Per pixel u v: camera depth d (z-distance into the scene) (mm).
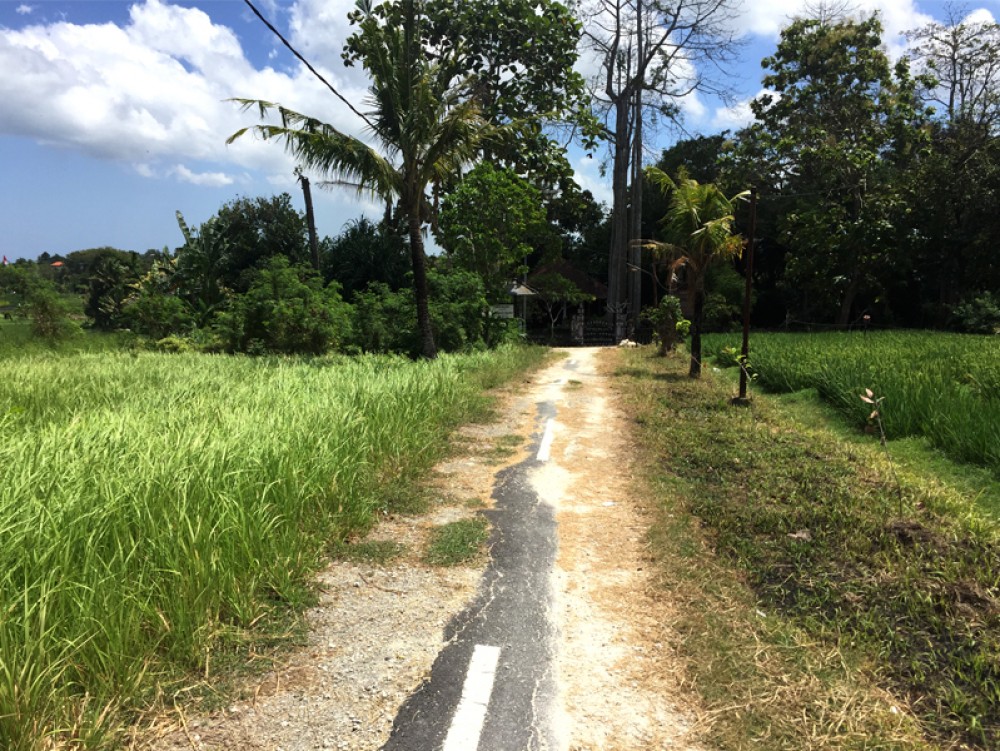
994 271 28109
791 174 34062
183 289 25438
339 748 2727
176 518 3801
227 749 2686
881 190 31688
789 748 2672
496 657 3428
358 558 4586
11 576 3119
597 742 2793
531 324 41844
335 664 3330
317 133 13719
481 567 4543
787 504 5570
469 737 2812
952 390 8969
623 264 35062
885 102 31297
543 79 32094
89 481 4109
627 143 33500
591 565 4594
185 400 8109
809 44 31906
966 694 2953
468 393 10766
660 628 3730
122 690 2842
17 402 7855
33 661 2691
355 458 5730
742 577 4285
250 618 3570
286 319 16031
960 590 3801
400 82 14266
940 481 6344
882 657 3273
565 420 9789
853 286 31688
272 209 32125
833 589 4004
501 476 6758
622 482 6578
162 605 3316
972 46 31203
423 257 16094
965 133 29969
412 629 3701
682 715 2969
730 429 8703
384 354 16500
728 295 36094
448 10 30297
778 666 3244
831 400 10500
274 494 4562
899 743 2660
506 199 24516
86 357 14180
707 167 40812
